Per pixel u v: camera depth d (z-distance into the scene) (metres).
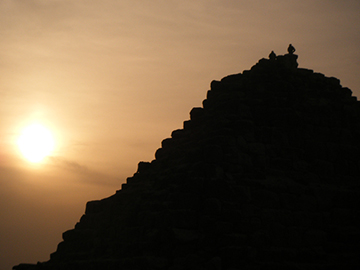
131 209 50.66
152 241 44.41
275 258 42.53
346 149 51.38
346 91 56.06
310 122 51.97
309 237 44.62
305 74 55.81
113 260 44.94
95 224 55.59
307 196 46.47
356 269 42.38
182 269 41.84
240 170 47.28
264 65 56.03
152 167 57.97
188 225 44.03
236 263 41.72
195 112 56.97
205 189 45.41
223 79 57.31
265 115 51.75
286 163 49.00
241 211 44.12
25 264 53.34
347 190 47.72
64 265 48.78
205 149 47.59
